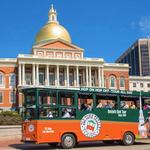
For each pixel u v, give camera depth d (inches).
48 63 4458.7
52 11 5044.3
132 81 5807.1
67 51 4692.4
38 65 4431.6
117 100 1289.4
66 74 4547.2
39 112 1139.3
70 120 1183.6
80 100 1220.5
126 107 1305.4
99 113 1244.5
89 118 1219.9
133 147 1198.9
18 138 1651.1
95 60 4648.1
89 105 1234.6
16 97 4407.0
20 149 1177.4
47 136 1138.7
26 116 1181.1
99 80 4633.4
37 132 1127.6
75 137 1190.3
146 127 1336.1
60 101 1179.3
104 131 1245.1
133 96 1325.0
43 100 1152.8
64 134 1169.4
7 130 1819.6
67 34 4958.2
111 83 4889.3
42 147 1234.6
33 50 4589.1
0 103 4370.1
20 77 4338.1
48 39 4805.6
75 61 4566.9
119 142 1353.3
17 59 4409.5
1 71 4458.7
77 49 4731.8
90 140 1211.2
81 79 4722.0
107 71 4899.1
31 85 4333.2
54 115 1162.0
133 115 1314.0
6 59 4495.6
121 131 1279.5
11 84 4456.2
